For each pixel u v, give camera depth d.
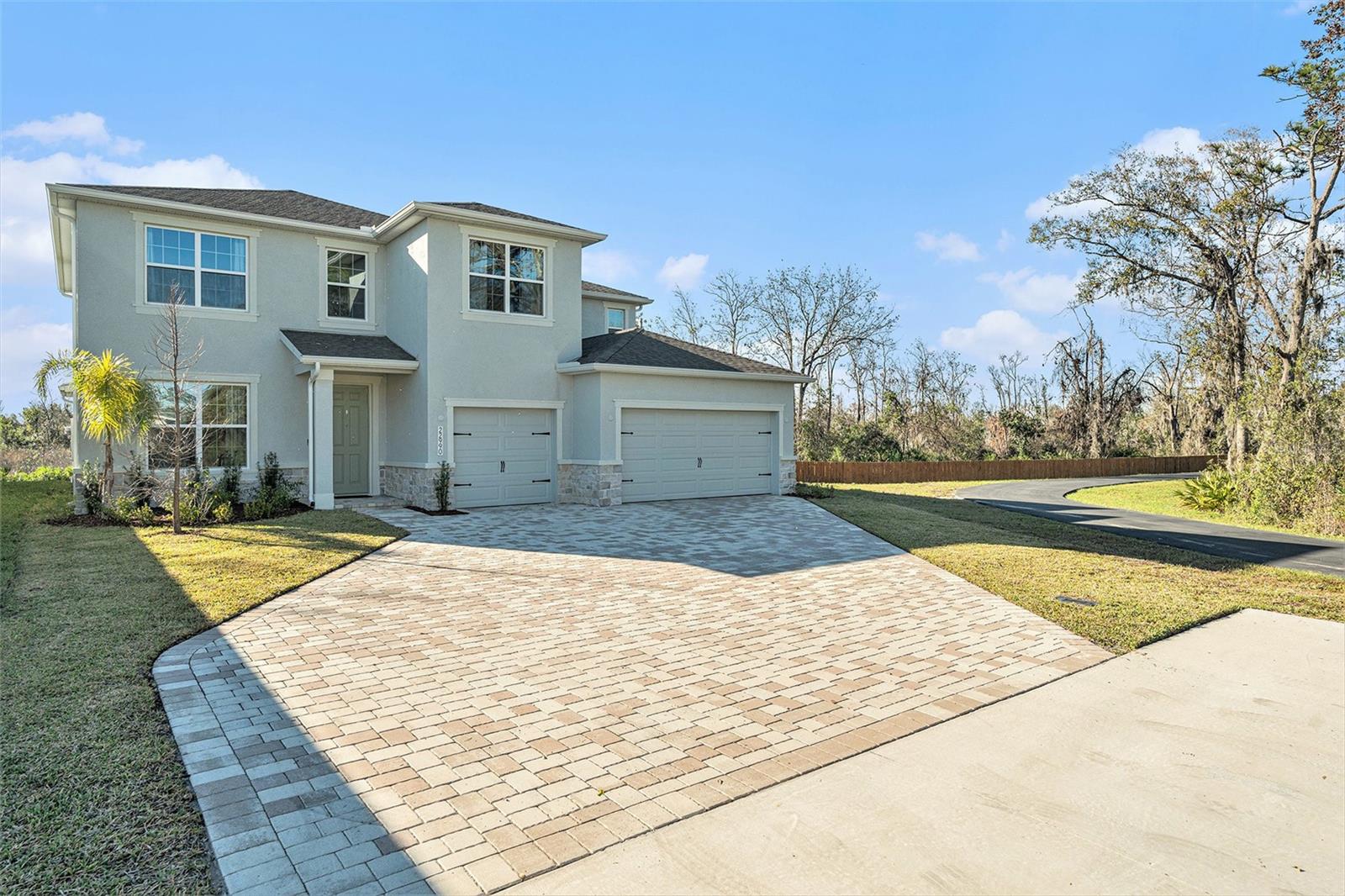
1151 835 3.62
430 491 14.95
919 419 39.00
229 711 4.80
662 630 6.90
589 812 3.62
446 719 4.76
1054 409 44.31
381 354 15.58
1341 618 7.81
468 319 15.61
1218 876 3.29
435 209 14.87
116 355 14.10
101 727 4.46
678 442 17.42
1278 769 4.38
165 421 14.45
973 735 4.72
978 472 34.03
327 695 5.13
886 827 3.58
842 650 6.40
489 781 3.92
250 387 15.41
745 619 7.33
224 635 6.50
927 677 5.75
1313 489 16.14
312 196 18.66
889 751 4.43
